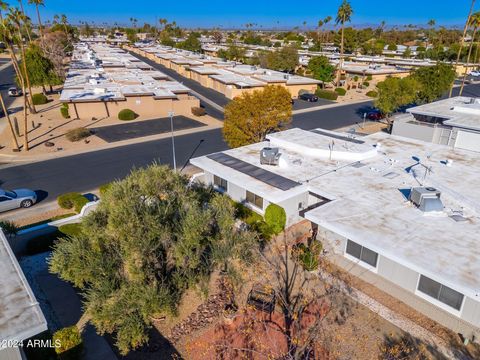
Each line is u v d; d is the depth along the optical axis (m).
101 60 86.56
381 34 177.88
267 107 30.27
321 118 50.44
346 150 25.64
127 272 14.08
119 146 37.41
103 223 14.86
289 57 82.44
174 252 14.64
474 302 13.48
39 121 46.06
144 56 123.00
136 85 56.50
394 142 28.98
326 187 20.78
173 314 13.63
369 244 15.20
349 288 16.75
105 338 14.33
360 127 45.84
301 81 65.69
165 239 14.52
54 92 64.38
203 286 14.59
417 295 15.38
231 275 15.20
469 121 31.77
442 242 15.30
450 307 14.36
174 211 15.80
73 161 33.22
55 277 17.78
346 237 16.11
